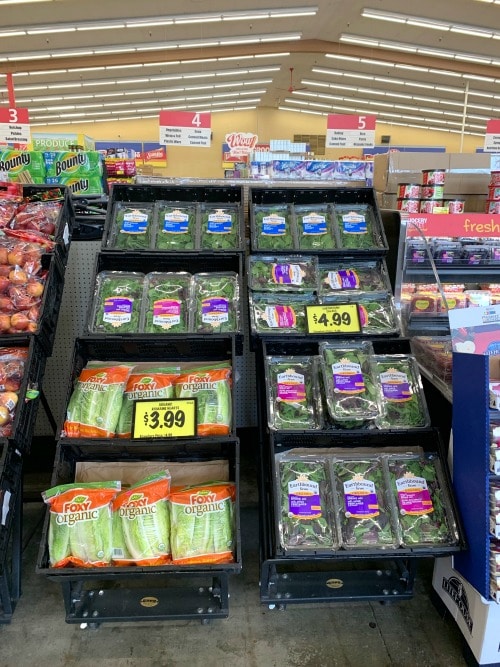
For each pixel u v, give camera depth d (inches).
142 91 650.2
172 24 426.9
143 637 63.9
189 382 70.0
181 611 63.5
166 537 60.5
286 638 64.1
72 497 60.7
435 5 390.6
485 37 442.9
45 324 72.6
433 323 91.0
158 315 76.0
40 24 407.8
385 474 67.4
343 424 68.6
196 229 86.0
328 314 77.6
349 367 71.7
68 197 83.7
